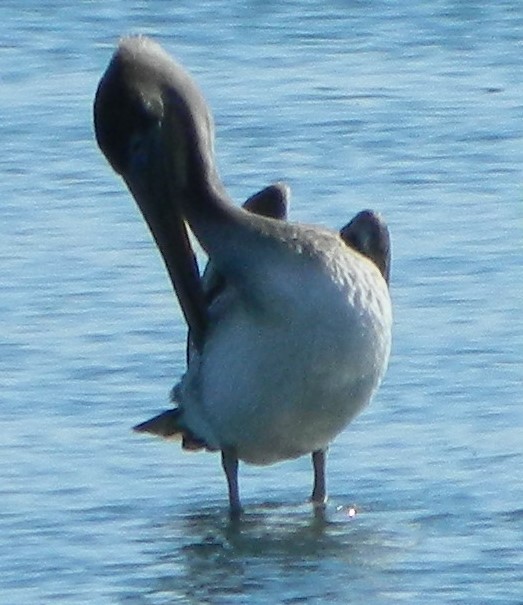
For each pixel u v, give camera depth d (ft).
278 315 45.01
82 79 94.58
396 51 99.76
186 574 43.62
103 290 63.82
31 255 67.77
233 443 47.26
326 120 86.48
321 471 48.26
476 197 74.54
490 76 94.58
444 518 46.70
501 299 62.03
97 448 51.11
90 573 43.75
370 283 45.55
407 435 51.70
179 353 57.88
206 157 47.03
